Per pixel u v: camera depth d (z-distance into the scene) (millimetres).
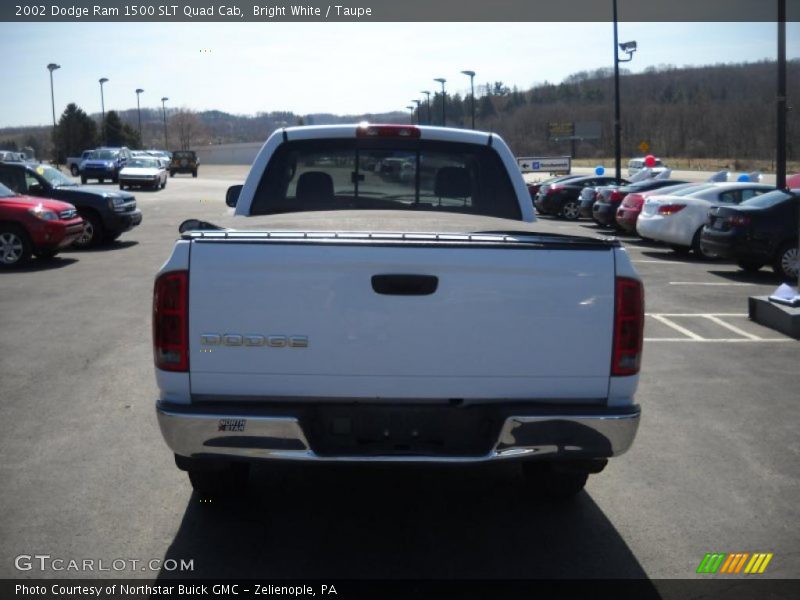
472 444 3938
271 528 4523
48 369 7898
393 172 6133
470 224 4879
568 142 85812
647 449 5906
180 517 4652
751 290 13234
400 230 4371
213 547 4277
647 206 18297
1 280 13516
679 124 81312
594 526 4602
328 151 6070
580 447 3859
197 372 3812
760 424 6492
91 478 5211
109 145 83062
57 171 19438
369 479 5297
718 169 55812
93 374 7723
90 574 3963
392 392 3838
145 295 12055
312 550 4262
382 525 4586
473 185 6164
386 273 3777
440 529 4539
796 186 23375
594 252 3842
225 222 4848
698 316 11023
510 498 5000
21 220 15031
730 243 14414
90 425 6266
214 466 4418
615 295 3848
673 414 6746
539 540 4410
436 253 3787
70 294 12141
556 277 3820
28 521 4566
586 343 3854
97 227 18281
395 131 5996
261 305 3779
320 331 3791
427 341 3809
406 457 3830
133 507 4773
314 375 3814
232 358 3805
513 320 3818
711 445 6000
